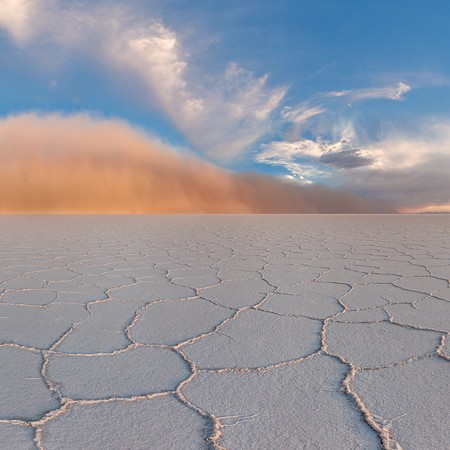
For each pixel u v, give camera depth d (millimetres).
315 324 1576
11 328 1540
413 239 5086
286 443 791
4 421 874
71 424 863
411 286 2264
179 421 875
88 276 2641
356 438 807
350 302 1911
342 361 1200
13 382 1068
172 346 1347
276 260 3342
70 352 1291
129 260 3373
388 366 1159
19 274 2703
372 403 947
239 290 2203
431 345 1321
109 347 1337
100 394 1002
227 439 806
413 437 810
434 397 974
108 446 783
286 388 1030
